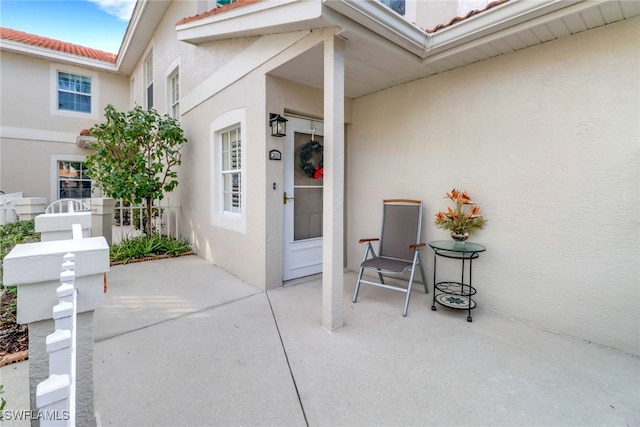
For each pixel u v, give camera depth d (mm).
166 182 6770
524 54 2730
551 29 2402
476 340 2479
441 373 2037
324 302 2660
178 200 6309
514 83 2801
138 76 8836
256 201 3736
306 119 4090
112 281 3955
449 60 2992
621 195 2314
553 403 1769
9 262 1100
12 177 8258
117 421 1605
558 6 2174
